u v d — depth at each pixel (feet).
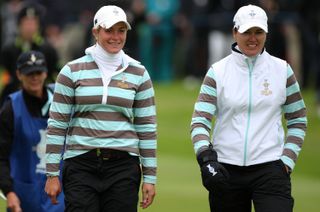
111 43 66.74
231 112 67.82
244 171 67.62
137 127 68.33
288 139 69.10
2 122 74.69
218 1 189.78
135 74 67.62
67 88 67.00
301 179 123.13
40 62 74.79
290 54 179.01
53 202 67.97
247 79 67.87
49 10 201.46
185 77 205.77
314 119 157.17
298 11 178.50
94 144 66.44
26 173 75.20
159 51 203.92
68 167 67.05
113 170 66.64
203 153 66.44
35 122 75.00
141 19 195.42
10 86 97.50
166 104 174.60
